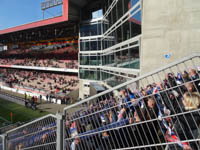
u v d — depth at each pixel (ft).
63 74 125.49
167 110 8.27
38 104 76.54
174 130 8.19
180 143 7.44
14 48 182.39
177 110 8.54
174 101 8.96
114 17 49.47
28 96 97.55
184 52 23.18
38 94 92.99
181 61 6.35
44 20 95.04
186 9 22.90
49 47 145.69
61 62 127.54
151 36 25.71
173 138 7.85
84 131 10.78
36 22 102.47
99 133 9.68
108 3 58.49
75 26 106.32
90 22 74.23
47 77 127.13
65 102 76.89
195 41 22.57
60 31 127.24
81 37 79.61
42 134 12.72
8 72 163.73
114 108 9.97
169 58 24.21
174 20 23.79
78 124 10.62
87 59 77.25
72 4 73.72
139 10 28.89
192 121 7.90
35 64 138.00
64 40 134.92
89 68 76.33
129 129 9.89
